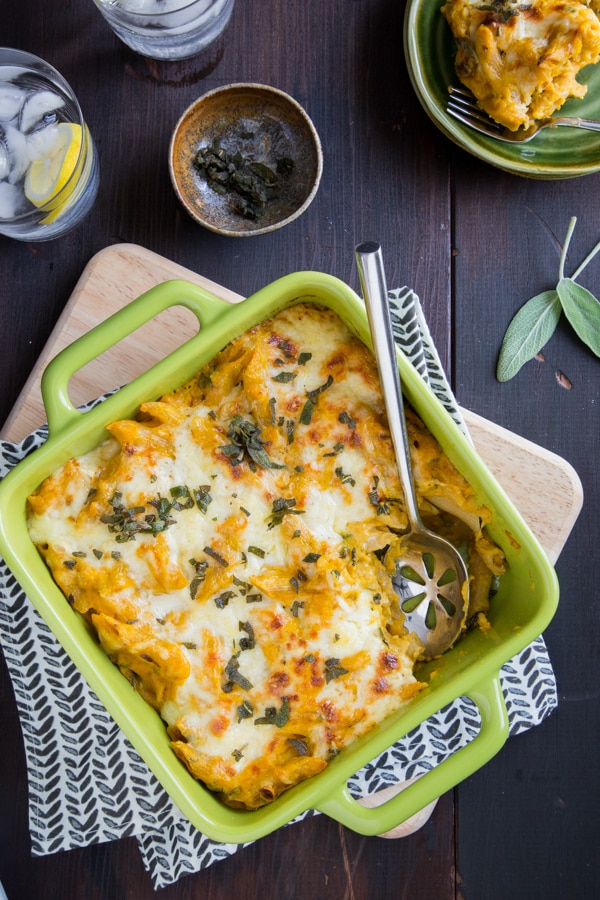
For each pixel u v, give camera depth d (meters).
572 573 0.87
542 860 0.85
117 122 0.88
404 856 0.85
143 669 0.72
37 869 0.85
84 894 0.85
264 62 0.88
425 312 0.88
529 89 0.83
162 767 0.69
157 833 0.81
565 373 0.88
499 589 0.76
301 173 0.86
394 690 0.71
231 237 0.86
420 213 0.88
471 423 0.84
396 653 0.72
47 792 0.80
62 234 0.88
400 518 0.74
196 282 0.84
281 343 0.74
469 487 0.73
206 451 0.73
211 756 0.71
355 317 0.71
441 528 0.77
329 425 0.73
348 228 0.88
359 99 0.88
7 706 0.85
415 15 0.84
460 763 0.69
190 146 0.86
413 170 0.88
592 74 0.87
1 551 0.70
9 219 0.84
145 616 0.71
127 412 0.74
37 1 0.88
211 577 0.71
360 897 0.85
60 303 0.88
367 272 0.65
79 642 0.70
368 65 0.88
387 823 0.68
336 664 0.71
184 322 0.84
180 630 0.71
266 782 0.71
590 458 0.88
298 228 0.88
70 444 0.72
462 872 0.85
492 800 0.86
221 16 0.84
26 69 0.85
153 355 0.84
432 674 0.74
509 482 0.83
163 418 0.74
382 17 0.88
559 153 0.86
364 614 0.72
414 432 0.74
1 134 0.84
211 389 0.74
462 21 0.83
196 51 0.87
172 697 0.71
